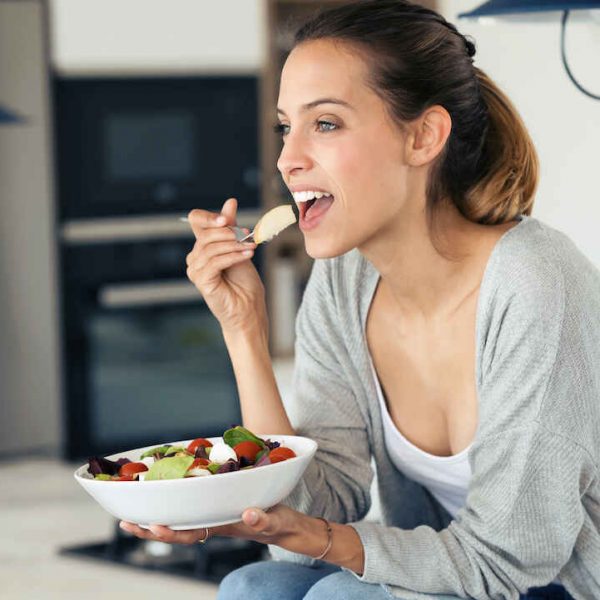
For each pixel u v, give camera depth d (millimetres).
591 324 2070
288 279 6844
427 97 2094
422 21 2119
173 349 6652
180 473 1883
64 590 4418
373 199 2076
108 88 6445
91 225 6480
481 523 2078
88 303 6512
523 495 2055
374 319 2318
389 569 2062
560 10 2643
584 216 3393
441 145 2113
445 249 2184
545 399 2035
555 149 3482
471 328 2193
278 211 2242
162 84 6512
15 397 6590
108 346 6562
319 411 2383
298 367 2453
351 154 2043
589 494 2111
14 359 6559
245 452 1994
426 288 2215
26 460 6652
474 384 2213
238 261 2271
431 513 2471
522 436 2047
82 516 5480
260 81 6676
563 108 3438
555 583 2324
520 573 2076
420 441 2330
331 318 2389
